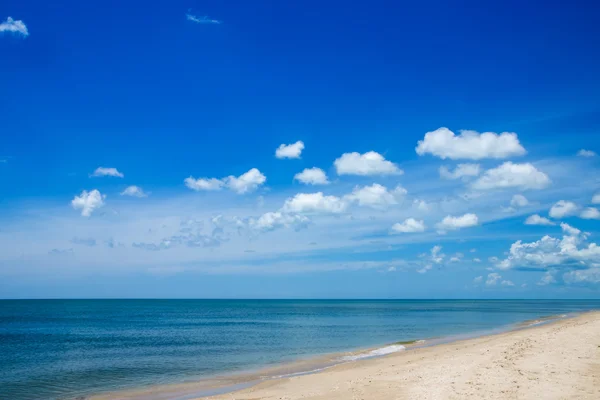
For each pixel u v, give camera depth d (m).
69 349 45.12
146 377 28.73
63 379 28.53
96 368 32.66
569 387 17.56
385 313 134.75
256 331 65.62
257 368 31.06
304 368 30.33
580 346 28.62
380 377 23.23
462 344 39.81
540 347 28.78
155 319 104.56
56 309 180.50
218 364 33.47
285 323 85.19
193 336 58.50
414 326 72.50
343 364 31.23
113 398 22.91
